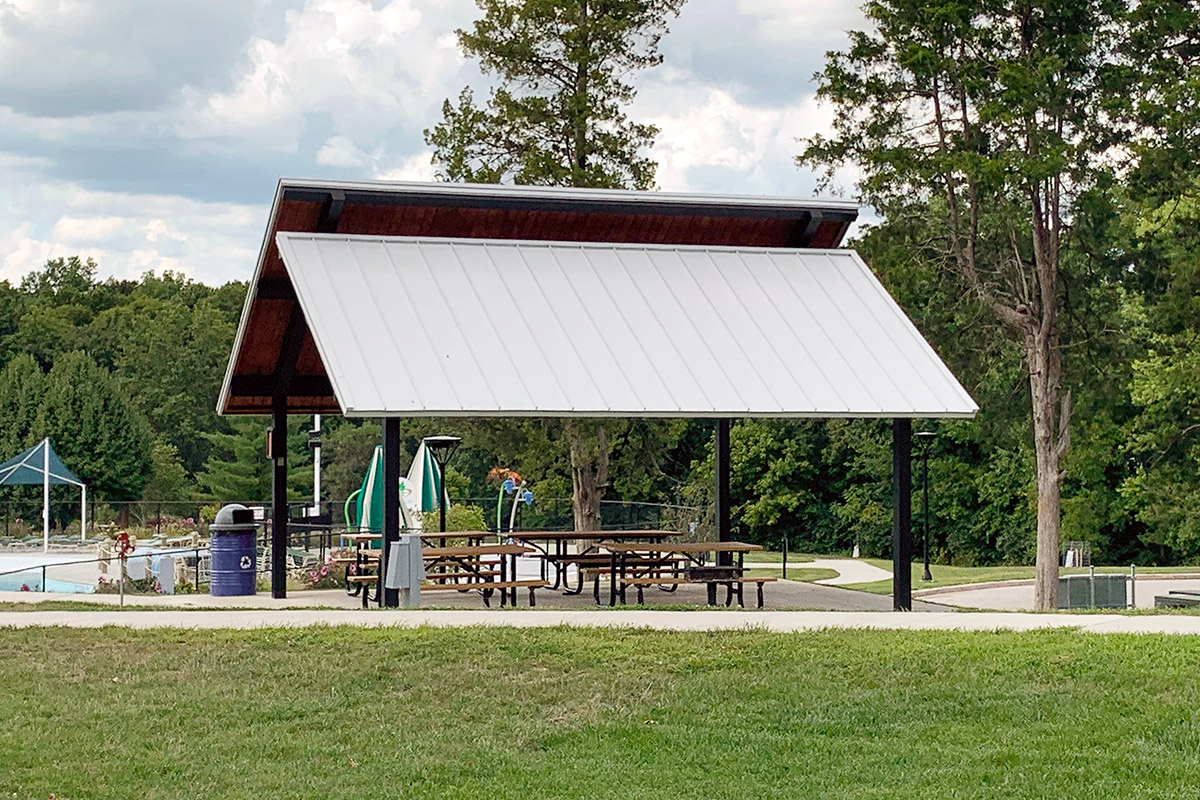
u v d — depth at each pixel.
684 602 19.39
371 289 17.83
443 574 19.53
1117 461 43.97
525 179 32.47
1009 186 28.42
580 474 33.84
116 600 18.17
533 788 8.79
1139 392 36.00
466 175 33.19
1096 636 13.06
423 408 15.88
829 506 55.53
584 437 33.56
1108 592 26.44
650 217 20.72
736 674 11.74
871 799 8.46
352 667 11.95
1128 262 31.91
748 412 17.03
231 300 76.44
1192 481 39.59
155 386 66.50
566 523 41.16
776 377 17.81
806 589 21.95
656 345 18.03
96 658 12.35
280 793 8.65
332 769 9.21
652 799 8.55
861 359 18.48
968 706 10.68
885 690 11.20
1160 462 41.44
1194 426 38.84
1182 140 27.95
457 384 16.44
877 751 9.59
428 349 16.95
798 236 21.48
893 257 29.77
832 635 13.30
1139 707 10.48
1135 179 28.97
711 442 55.69
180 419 66.12
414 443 59.84
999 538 50.97
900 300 30.09
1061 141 27.69
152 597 19.19
